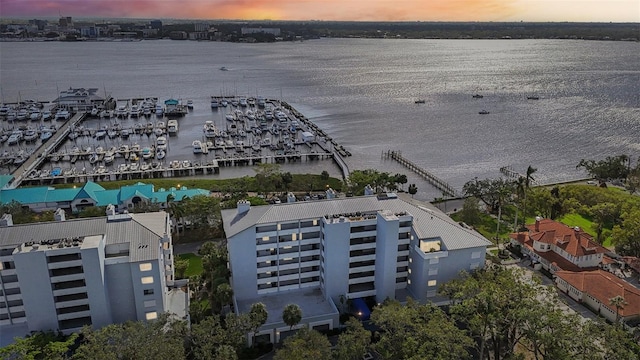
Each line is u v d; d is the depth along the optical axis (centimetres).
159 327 9138
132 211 16325
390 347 9169
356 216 11938
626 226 14138
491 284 10012
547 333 8562
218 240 15638
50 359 8450
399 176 19638
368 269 12062
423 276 11494
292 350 8788
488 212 18300
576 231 13975
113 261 10312
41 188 18975
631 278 12975
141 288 10425
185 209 15812
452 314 10206
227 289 10925
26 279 9788
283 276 12069
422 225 11912
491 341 10494
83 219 11050
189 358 9625
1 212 16025
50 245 10119
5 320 10312
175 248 15162
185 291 11856
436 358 8306
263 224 11412
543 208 17150
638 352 8362
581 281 12181
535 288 10344
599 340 9194
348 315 11588
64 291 10100
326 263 11675
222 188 19600
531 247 14400
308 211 11912
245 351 10500
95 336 8519
